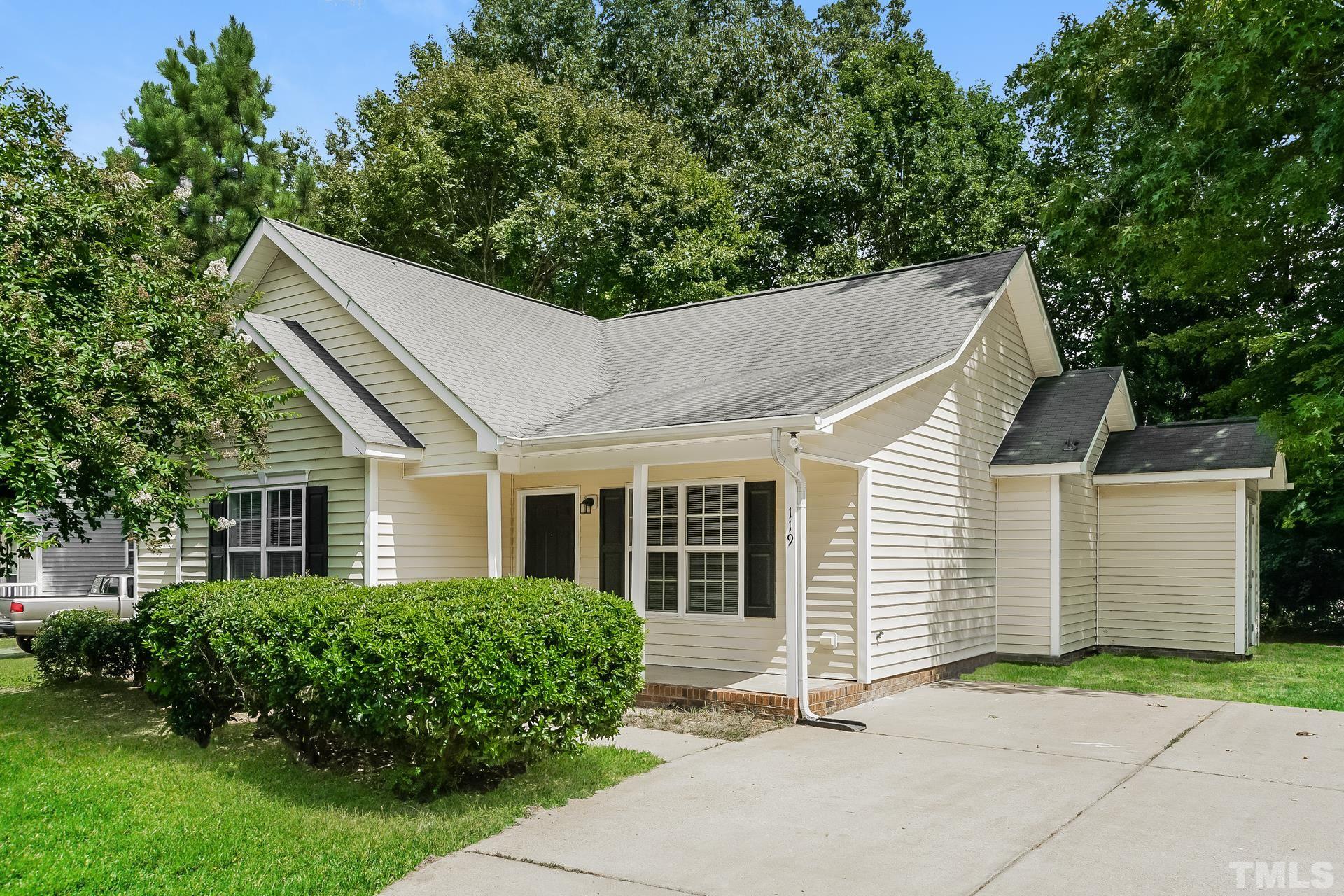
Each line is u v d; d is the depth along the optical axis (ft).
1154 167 50.08
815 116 98.27
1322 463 44.80
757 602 35.78
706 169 100.68
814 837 18.34
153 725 29.04
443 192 86.28
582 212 82.38
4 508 23.84
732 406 31.78
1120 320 76.48
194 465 30.63
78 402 25.29
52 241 27.48
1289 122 46.73
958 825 19.11
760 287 85.56
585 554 40.32
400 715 19.30
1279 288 56.80
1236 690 36.22
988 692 35.76
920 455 37.65
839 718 30.42
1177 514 46.80
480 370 39.70
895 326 40.04
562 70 101.76
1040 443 44.14
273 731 25.09
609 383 44.75
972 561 41.86
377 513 36.86
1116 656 46.73
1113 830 18.76
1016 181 81.10
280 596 24.50
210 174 78.89
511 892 15.65
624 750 25.52
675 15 116.37
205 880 16.05
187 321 30.66
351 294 39.88
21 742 26.58
